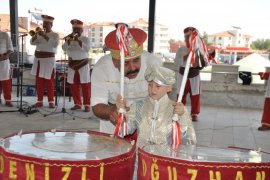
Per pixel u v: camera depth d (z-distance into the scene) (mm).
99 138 1538
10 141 1398
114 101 2016
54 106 6770
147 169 1319
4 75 6539
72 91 6617
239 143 4680
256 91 7738
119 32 1587
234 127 5684
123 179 1281
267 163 1225
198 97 6027
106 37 1812
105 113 1833
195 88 5992
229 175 1205
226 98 7840
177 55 6145
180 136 1561
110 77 1942
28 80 8547
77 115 6121
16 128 5047
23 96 8078
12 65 7953
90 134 1611
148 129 1662
